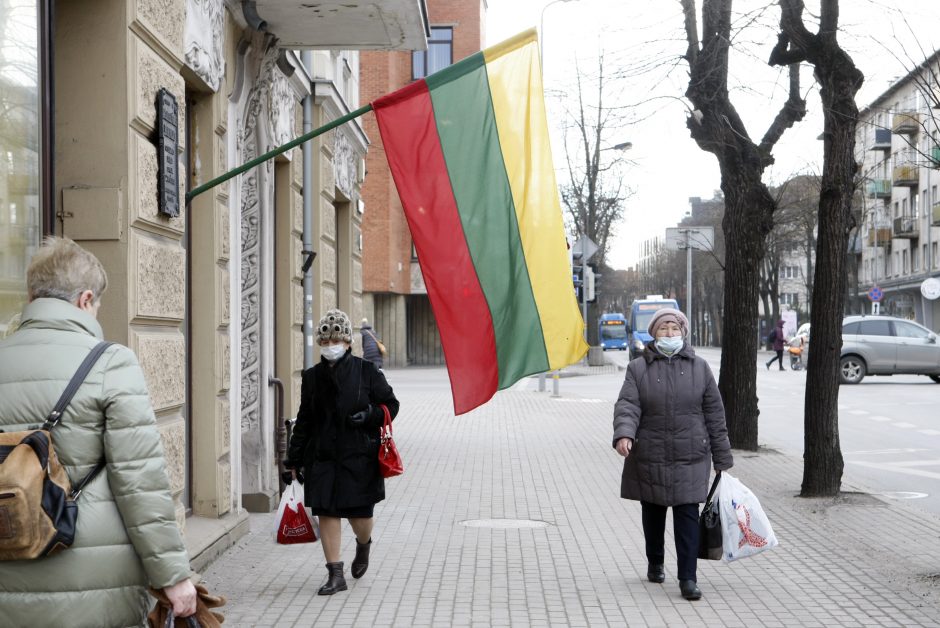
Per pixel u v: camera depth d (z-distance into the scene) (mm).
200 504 9195
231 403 9883
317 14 10492
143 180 6961
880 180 72812
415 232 7691
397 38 11398
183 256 7836
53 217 6062
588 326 50969
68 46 6719
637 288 130250
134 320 6844
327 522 7590
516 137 7801
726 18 14992
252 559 8742
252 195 11086
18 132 5691
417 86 7656
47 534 3268
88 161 6723
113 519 3428
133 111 6797
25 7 5766
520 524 10406
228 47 9734
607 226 52219
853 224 11961
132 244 6781
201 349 9133
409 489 12750
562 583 7887
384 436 7598
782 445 18000
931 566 8484
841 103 11586
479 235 7734
